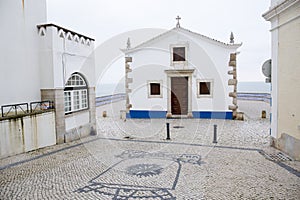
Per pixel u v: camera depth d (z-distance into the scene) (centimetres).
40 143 814
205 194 443
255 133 999
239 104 2061
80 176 548
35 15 876
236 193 443
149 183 501
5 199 438
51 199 436
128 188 478
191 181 506
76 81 1000
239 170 563
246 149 752
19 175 557
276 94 745
